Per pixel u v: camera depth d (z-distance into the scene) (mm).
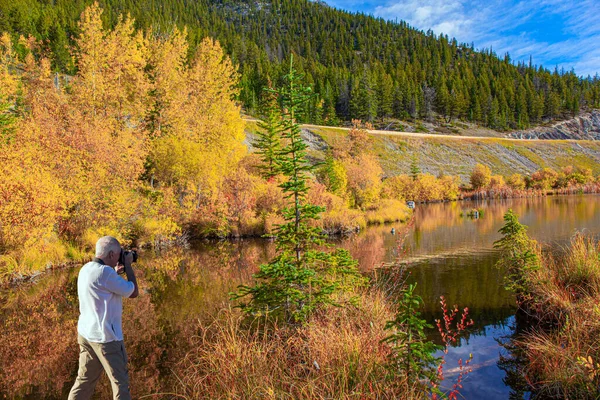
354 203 34750
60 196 15414
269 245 20578
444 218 31266
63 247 15836
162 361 6090
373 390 3914
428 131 105625
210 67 32344
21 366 6152
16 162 14391
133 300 10172
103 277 3439
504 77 147625
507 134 111750
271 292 5777
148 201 21688
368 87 113750
